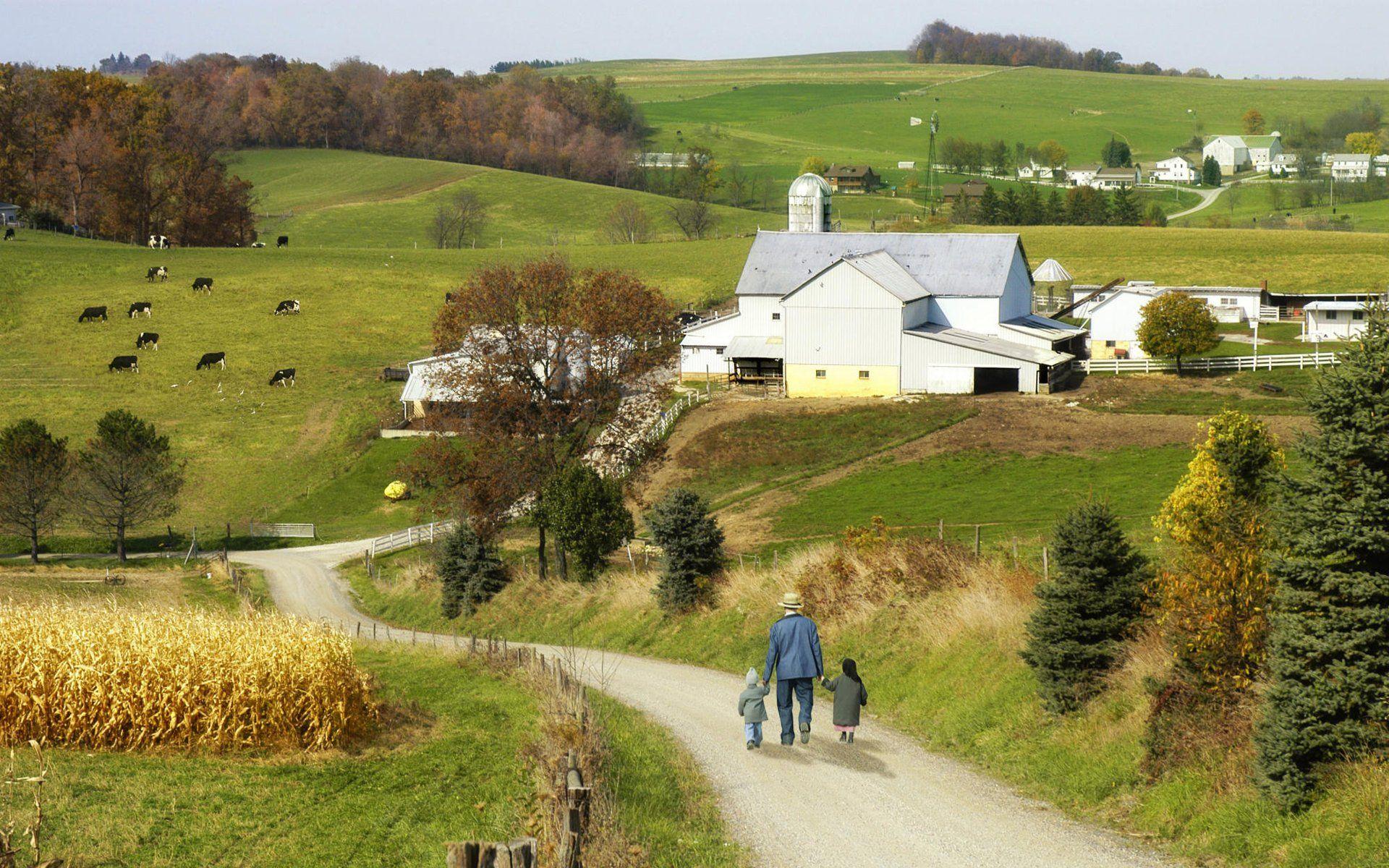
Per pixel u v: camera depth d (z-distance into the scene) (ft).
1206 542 72.64
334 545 275.80
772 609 125.80
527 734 86.69
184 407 369.09
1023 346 322.75
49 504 274.57
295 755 83.35
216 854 63.36
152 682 83.61
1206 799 61.21
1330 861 52.80
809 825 63.77
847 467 257.55
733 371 359.05
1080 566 79.05
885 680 95.66
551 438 199.62
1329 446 60.29
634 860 57.06
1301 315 414.41
